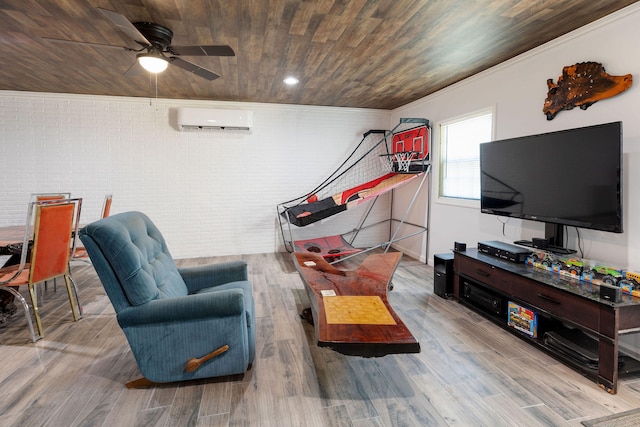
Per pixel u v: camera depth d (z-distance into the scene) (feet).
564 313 7.32
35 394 6.36
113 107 16.40
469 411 5.93
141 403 6.13
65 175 16.16
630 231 7.81
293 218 15.23
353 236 20.03
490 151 10.94
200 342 6.42
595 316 6.65
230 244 18.29
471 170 13.64
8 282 8.33
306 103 18.03
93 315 10.12
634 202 7.72
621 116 7.92
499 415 5.82
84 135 16.20
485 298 9.83
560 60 9.32
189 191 17.58
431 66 11.77
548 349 7.72
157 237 8.07
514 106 10.89
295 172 18.75
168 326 6.29
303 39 9.44
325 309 6.71
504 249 9.78
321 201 16.83
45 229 8.59
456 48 10.10
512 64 10.89
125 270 5.99
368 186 17.34
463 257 10.72
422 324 9.48
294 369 7.26
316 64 11.59
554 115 9.50
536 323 8.19
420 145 16.34
